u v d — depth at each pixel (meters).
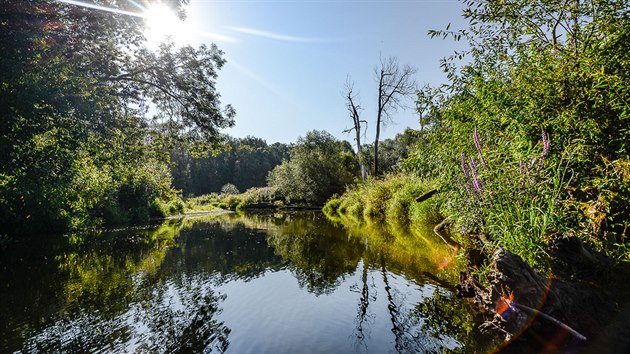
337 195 29.09
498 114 4.64
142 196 23.39
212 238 12.01
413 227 10.62
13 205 11.98
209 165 80.44
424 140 7.19
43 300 5.18
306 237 10.80
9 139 7.79
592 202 3.25
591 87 3.38
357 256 7.17
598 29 3.74
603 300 2.83
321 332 3.62
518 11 4.74
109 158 11.76
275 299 4.81
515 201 3.54
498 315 3.07
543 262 3.25
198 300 4.98
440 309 3.87
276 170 40.22
